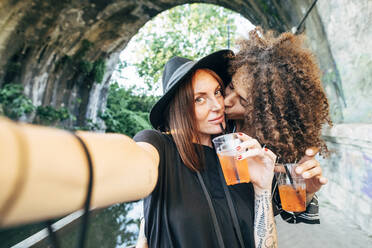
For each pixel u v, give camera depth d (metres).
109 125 11.69
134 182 0.40
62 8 6.70
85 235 0.29
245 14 8.27
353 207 3.18
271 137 1.19
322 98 1.31
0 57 6.46
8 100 6.66
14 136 0.23
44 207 0.25
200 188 1.00
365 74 2.98
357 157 3.02
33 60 7.23
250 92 1.21
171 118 1.12
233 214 0.98
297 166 1.12
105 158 0.35
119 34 9.14
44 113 7.75
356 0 2.89
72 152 0.29
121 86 14.92
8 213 0.21
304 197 1.12
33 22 6.47
